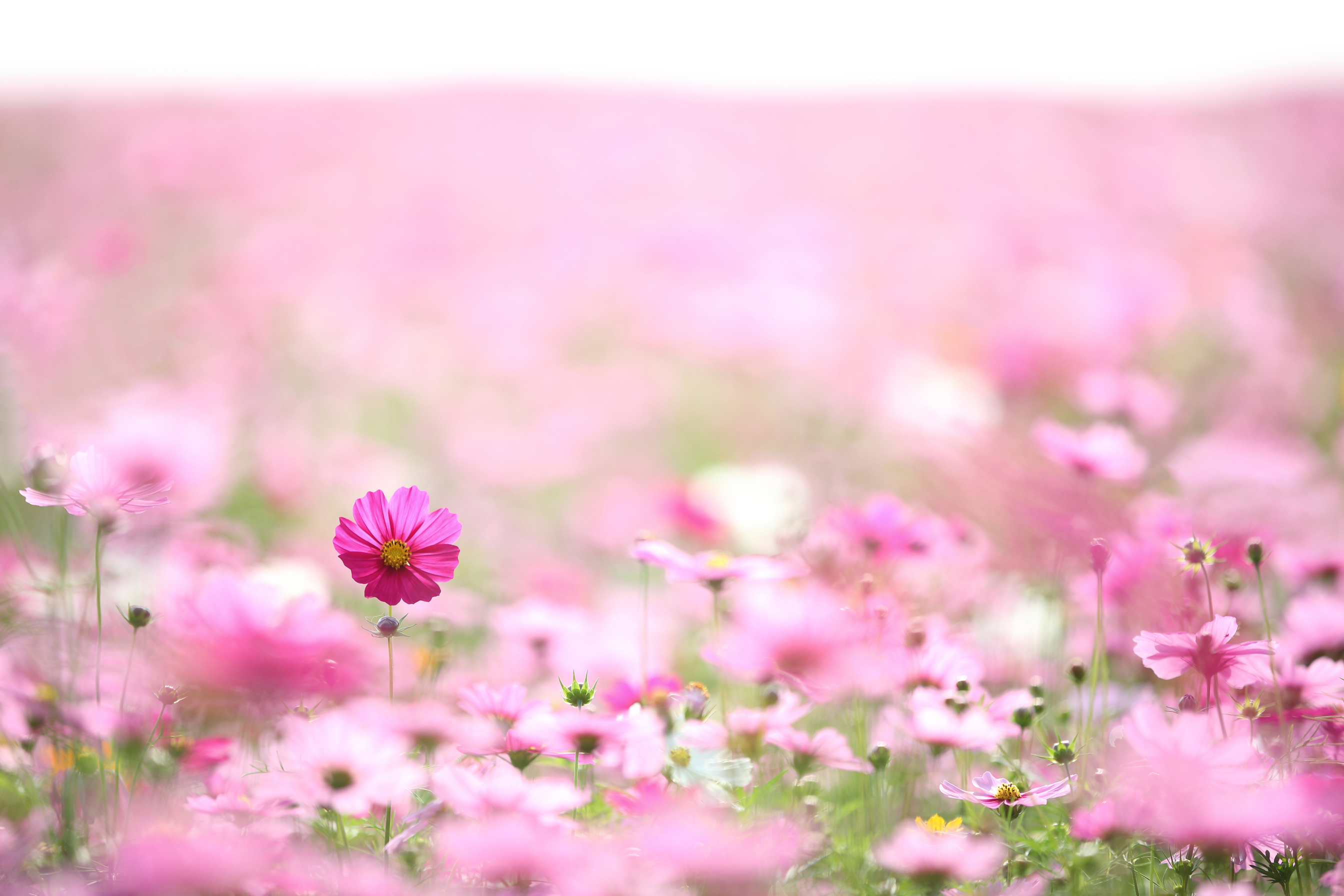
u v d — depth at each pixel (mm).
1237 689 1974
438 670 2170
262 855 1790
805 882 1898
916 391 4207
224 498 3043
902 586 2289
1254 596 2326
